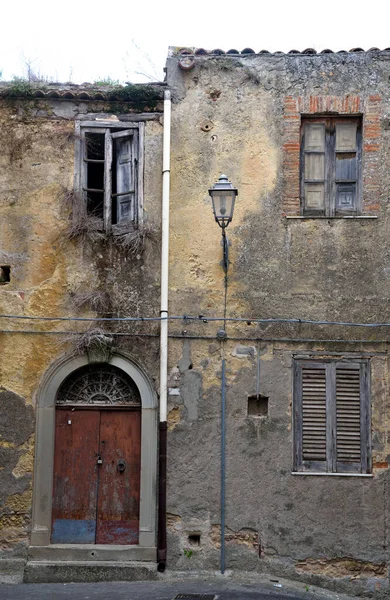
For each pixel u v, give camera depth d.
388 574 10.10
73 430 10.77
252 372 10.60
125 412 10.80
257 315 10.70
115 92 11.16
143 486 10.42
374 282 10.70
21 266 10.89
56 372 10.67
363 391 10.57
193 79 11.22
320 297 10.70
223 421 10.47
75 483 10.67
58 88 11.22
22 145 11.15
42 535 10.35
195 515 10.32
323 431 10.52
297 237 10.83
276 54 11.17
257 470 10.41
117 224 11.02
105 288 10.85
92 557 10.27
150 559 10.23
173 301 10.77
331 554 10.18
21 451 10.51
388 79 11.04
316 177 11.15
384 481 10.32
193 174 11.04
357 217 10.81
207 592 9.30
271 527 10.28
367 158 10.91
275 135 11.04
